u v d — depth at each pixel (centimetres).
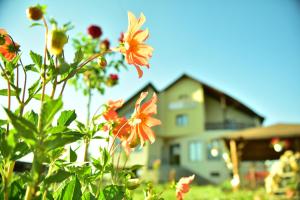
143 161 2194
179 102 2631
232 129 2486
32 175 93
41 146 86
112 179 131
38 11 93
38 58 104
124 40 120
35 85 106
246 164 2262
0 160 101
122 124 132
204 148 2461
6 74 104
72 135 91
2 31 113
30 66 107
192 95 2616
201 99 2577
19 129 84
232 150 1358
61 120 107
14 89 104
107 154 117
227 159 1481
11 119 83
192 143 2520
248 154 1598
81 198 109
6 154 92
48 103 83
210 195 973
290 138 1314
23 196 104
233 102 2575
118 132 129
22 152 95
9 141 86
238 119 2673
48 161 113
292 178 817
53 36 88
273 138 1282
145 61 120
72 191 109
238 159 1367
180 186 141
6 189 95
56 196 110
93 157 125
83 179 120
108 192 116
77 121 126
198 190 1263
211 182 2364
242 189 1295
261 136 1273
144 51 120
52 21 91
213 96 2733
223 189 1220
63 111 107
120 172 133
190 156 2500
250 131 1346
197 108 2575
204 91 2709
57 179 90
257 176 1638
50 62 99
